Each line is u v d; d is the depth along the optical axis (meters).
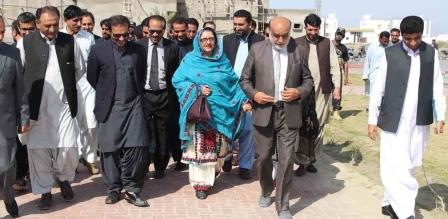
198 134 6.30
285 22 5.36
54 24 5.58
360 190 7.00
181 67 6.46
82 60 6.35
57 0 32.75
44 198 5.84
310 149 6.93
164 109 7.04
